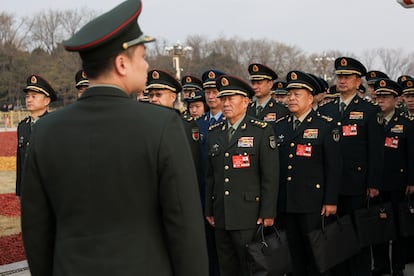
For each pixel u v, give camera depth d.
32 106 6.32
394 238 5.16
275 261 4.23
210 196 4.66
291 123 4.94
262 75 5.84
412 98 6.52
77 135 1.96
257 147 4.39
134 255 1.88
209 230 5.12
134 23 2.03
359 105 5.41
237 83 4.50
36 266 2.10
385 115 6.20
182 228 1.92
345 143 5.35
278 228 4.98
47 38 63.00
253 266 4.18
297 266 4.85
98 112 1.98
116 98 1.99
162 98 4.99
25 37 61.44
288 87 4.79
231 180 4.42
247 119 4.54
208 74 5.67
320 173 4.66
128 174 1.90
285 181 4.80
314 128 4.70
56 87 52.97
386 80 6.10
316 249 4.49
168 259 1.99
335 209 4.61
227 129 4.60
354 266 5.18
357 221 4.98
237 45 68.12
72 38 1.98
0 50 53.78
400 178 5.95
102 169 1.91
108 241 1.89
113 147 1.91
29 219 2.06
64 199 1.95
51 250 2.11
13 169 16.14
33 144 2.04
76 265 1.89
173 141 1.94
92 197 1.92
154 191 1.93
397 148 5.95
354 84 5.48
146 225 1.94
